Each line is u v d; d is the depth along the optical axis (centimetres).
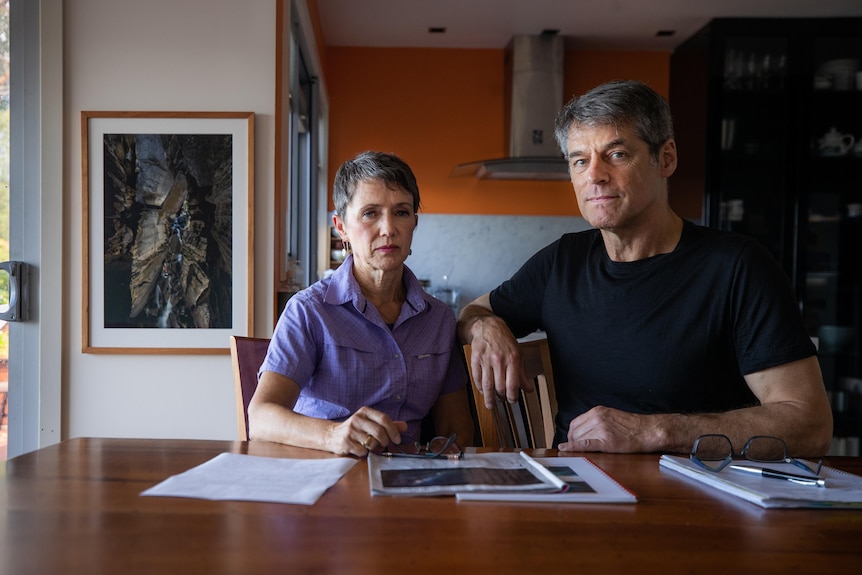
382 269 157
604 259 162
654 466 116
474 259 515
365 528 83
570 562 74
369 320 156
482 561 74
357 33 488
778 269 147
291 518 86
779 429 126
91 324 264
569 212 516
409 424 158
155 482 101
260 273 270
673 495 99
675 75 511
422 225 514
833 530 86
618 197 147
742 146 454
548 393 176
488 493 96
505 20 464
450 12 449
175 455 118
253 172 267
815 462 122
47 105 262
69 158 265
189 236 266
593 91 148
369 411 122
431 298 169
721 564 75
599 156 146
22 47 262
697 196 468
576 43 508
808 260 452
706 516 90
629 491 98
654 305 151
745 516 90
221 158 267
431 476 104
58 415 262
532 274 173
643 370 151
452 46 514
